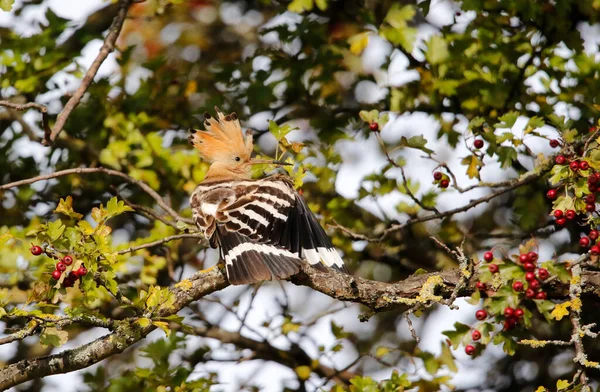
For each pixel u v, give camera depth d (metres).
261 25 15.52
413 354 11.24
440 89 12.14
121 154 12.28
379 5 13.30
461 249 8.34
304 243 8.84
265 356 12.41
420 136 10.41
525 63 11.87
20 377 8.01
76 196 13.38
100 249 7.69
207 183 9.35
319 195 13.08
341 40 13.30
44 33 12.99
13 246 11.52
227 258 8.46
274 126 9.44
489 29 12.23
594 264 8.39
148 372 10.77
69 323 7.71
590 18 12.18
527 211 12.21
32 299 7.67
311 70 13.50
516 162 12.48
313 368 12.20
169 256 12.08
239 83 13.41
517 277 8.08
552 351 13.07
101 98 12.96
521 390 13.13
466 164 10.38
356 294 8.50
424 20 14.05
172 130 13.64
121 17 11.62
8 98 13.05
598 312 12.68
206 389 10.73
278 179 9.21
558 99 11.94
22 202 13.27
